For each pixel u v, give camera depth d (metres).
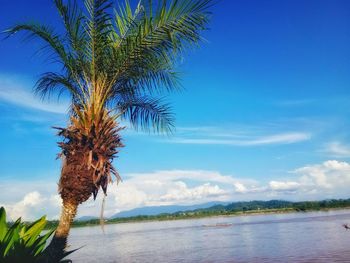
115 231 143.25
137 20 9.26
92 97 9.28
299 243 48.81
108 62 9.31
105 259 46.84
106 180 8.93
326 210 189.25
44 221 7.04
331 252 37.50
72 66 9.77
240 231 84.31
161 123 10.99
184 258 42.88
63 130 8.83
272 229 81.62
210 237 73.19
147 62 9.41
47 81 10.37
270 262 34.91
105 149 8.90
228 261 37.88
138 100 10.75
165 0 8.55
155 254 49.06
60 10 9.20
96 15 9.05
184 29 8.69
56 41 9.59
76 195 8.62
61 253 8.41
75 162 8.67
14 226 6.40
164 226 163.50
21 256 6.33
